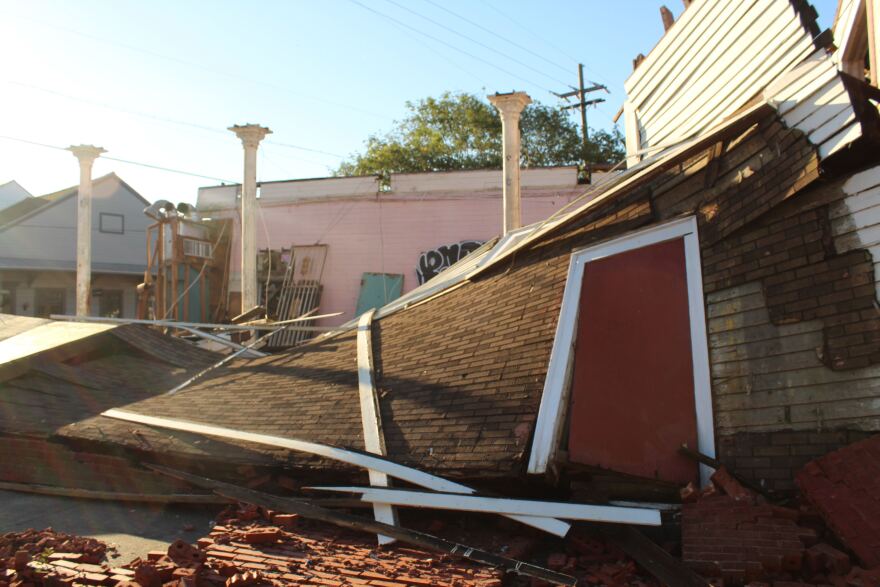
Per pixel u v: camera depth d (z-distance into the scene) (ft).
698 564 16.51
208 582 17.48
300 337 80.07
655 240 22.95
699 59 32.09
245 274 62.64
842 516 15.99
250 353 40.34
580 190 76.59
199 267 84.02
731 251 20.95
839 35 28.66
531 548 19.01
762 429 19.21
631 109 40.29
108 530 24.22
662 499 20.20
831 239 18.49
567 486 20.53
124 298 103.50
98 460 29.58
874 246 17.53
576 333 22.30
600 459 20.27
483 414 22.29
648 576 17.01
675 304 21.88
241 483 25.99
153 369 40.06
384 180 105.50
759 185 20.24
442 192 81.30
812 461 17.37
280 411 28.78
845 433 17.54
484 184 80.53
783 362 19.11
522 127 114.52
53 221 98.89
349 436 24.63
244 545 20.35
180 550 19.30
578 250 25.27
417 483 21.16
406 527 21.01
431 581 16.90
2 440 31.63
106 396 35.55
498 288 29.53
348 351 32.89
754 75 27.68
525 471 19.62
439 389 25.16
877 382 17.15
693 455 20.15
